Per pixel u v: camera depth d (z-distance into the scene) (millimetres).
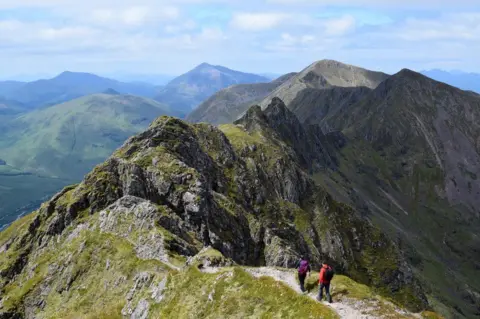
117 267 65375
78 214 91438
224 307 42000
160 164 106250
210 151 163500
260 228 116625
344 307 37344
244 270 47188
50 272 76438
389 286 195500
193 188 97625
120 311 54750
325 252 185375
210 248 58000
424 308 190375
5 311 72125
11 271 89000
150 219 75625
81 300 63562
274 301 39750
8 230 120938
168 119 135375
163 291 50750
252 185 160750
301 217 182875
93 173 99750
